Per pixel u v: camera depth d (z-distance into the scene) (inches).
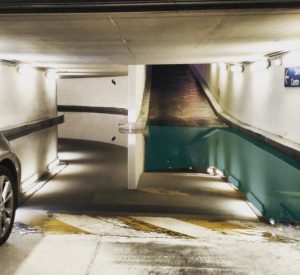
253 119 567.2
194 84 1070.4
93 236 144.9
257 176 434.9
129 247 132.5
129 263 119.0
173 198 330.6
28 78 390.0
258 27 188.4
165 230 180.5
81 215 221.0
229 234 169.2
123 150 662.5
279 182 390.3
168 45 260.8
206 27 184.2
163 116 811.4
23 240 139.1
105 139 776.3
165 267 116.6
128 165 498.3
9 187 146.0
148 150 634.2
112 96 741.9
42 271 112.8
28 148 383.2
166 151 622.5
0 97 311.9
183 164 534.9
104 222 198.8
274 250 132.0
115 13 143.7
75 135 838.5
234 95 714.2
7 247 131.9
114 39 223.3
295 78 374.0
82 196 347.6
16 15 146.8
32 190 366.9
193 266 117.6
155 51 303.9
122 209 299.1
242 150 587.8
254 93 559.5
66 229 174.6
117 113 721.6
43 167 447.5
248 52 355.6
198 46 273.0
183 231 178.2
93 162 542.0
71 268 115.0
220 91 867.4
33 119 409.4
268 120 486.6
